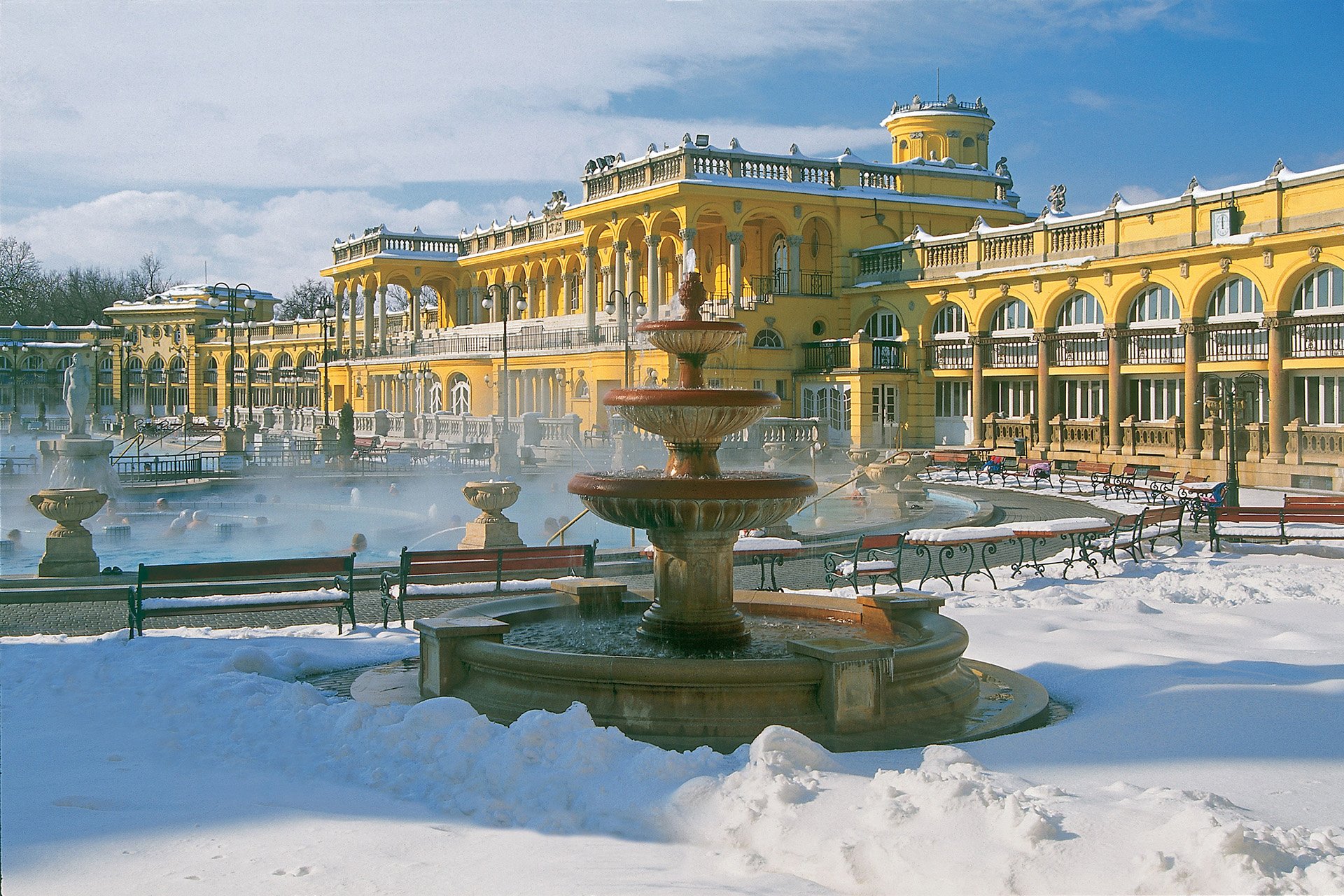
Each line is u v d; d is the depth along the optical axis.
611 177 51.53
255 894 4.94
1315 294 31.64
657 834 5.97
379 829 5.90
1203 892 4.85
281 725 7.92
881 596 10.91
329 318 85.00
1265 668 9.55
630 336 47.44
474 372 59.09
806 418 44.91
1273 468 32.09
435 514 26.20
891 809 5.79
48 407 96.31
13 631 12.94
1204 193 34.91
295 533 24.44
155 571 11.87
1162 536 19.84
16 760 7.19
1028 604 13.73
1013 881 5.05
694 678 8.06
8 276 119.38
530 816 6.20
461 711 7.71
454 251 75.12
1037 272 40.38
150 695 8.78
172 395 95.62
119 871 5.19
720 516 9.34
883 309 47.75
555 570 16.73
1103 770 6.91
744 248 53.12
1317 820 5.90
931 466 40.03
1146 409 37.75
